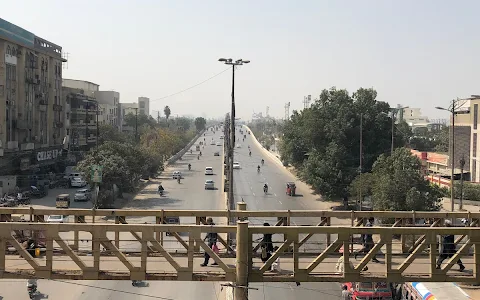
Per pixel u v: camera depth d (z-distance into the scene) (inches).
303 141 2736.2
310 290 1152.8
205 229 479.2
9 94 2527.1
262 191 2807.6
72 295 1109.7
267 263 486.6
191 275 479.2
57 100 3250.5
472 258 648.4
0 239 473.4
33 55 2807.6
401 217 628.7
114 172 2111.2
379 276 491.8
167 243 1207.6
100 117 4495.6
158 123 6934.1
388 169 1697.8
